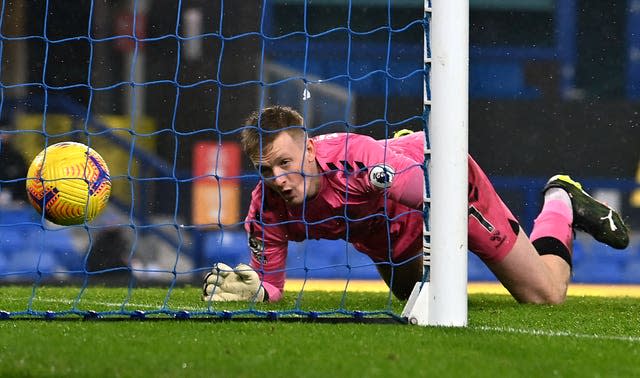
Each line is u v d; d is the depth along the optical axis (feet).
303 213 41.32
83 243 81.25
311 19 89.10
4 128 83.76
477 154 87.30
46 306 45.88
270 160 42.04
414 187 40.86
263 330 33.60
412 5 91.30
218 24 87.25
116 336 31.71
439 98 35.29
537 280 48.49
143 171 83.56
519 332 35.53
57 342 30.32
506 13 90.84
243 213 82.74
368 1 93.30
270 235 48.52
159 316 37.52
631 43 90.12
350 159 44.01
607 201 86.94
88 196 40.22
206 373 25.63
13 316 36.52
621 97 89.61
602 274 83.71
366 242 49.32
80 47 85.76
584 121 87.40
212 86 85.51
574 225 54.44
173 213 82.99
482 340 31.99
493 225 46.34
